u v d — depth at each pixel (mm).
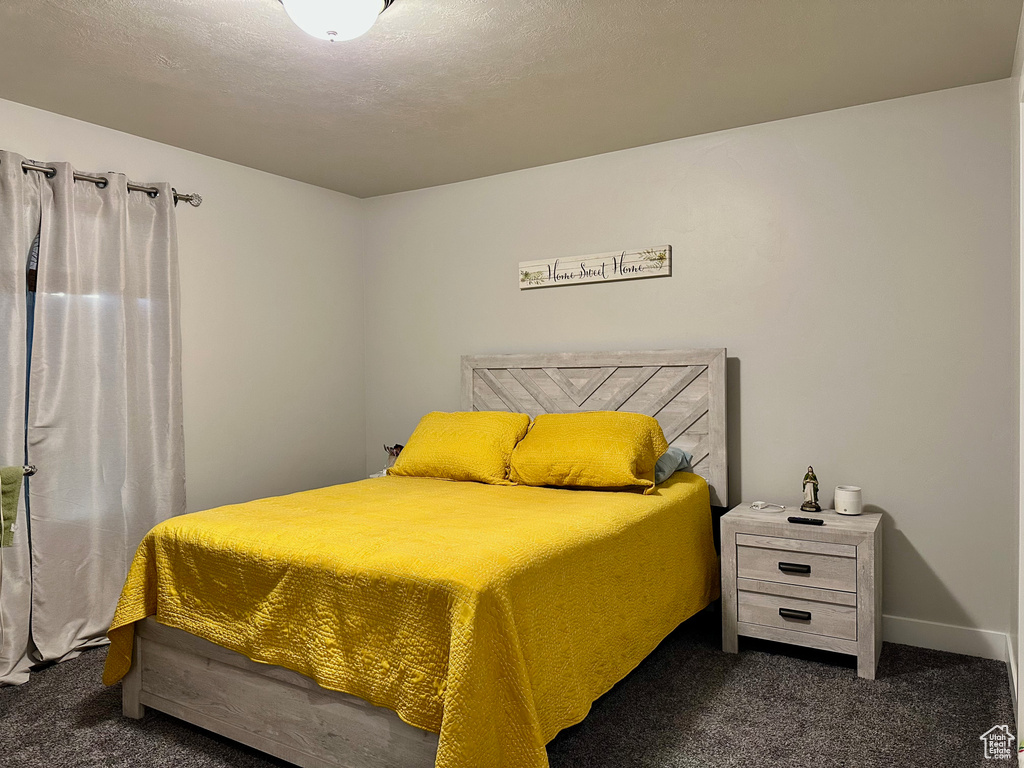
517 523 2434
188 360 3779
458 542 2139
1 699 2705
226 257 3969
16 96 3014
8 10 2314
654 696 2641
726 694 2652
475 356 4281
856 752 2232
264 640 2170
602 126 3471
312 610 2088
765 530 2996
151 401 3479
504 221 4254
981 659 2971
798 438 3395
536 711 1939
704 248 3615
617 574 2490
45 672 2953
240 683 2268
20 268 2961
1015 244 2822
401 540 2168
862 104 3207
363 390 4855
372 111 3234
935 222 3076
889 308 3178
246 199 4082
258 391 4148
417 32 2486
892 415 3178
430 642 1862
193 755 2291
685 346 3684
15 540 2934
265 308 4195
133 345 3395
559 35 2521
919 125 3100
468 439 3590
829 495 3324
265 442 4188
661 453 3389
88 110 3182
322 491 3199
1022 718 2209
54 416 3078
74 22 2400
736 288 3533
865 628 2789
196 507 3818
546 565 2109
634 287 3826
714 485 3502
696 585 3154
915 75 2898
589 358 3871
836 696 2631
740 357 3533
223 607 2303
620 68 2801
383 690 1914
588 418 3461
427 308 4578
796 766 2152
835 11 2377
